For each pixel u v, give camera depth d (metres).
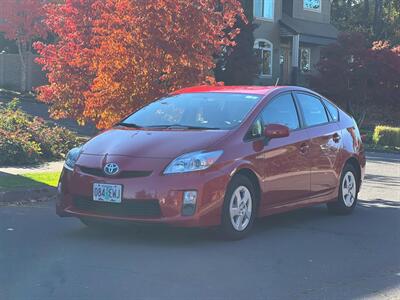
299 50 38.00
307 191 8.08
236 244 6.87
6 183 10.21
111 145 6.91
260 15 34.56
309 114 8.45
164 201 6.34
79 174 6.75
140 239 6.99
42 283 5.38
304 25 36.81
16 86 29.89
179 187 6.36
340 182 8.84
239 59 28.11
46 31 26.89
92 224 7.50
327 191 8.54
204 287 5.33
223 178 6.61
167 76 11.63
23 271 5.73
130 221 6.43
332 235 7.58
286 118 7.94
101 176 6.59
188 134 6.92
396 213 9.27
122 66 11.38
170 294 5.12
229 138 6.92
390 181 13.45
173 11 11.34
